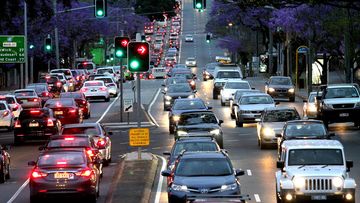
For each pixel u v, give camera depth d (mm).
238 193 35906
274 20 129375
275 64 179750
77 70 151750
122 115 90500
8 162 50531
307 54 123250
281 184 36781
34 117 70625
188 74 131375
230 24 176500
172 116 75812
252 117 79750
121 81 88812
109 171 53531
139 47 53969
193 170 37000
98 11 74250
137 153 60156
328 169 37062
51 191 39219
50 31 147875
